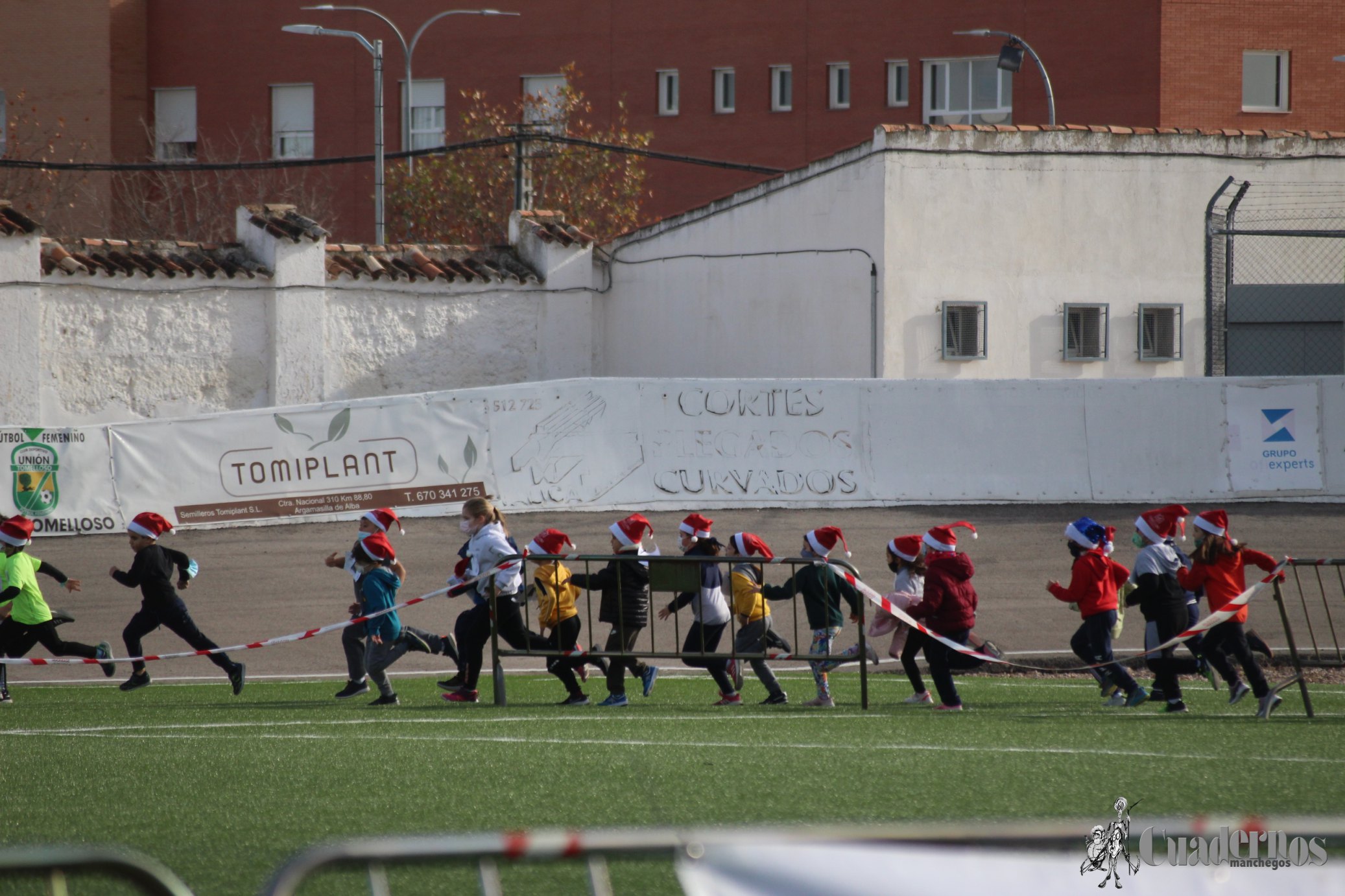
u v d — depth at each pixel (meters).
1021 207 72.56
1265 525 61.94
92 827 20.02
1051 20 115.69
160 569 36.56
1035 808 20.95
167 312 72.69
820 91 126.56
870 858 9.12
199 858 18.23
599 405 65.50
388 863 9.23
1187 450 66.88
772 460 65.81
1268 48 112.19
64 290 70.19
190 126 144.50
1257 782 22.89
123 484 61.16
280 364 74.75
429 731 29.02
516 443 64.94
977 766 24.34
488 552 34.81
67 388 70.56
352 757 25.50
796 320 76.69
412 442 64.12
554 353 82.25
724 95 131.75
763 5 128.25
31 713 32.38
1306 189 75.25
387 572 34.56
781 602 51.22
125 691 37.31
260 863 17.97
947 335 71.75
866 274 71.56
